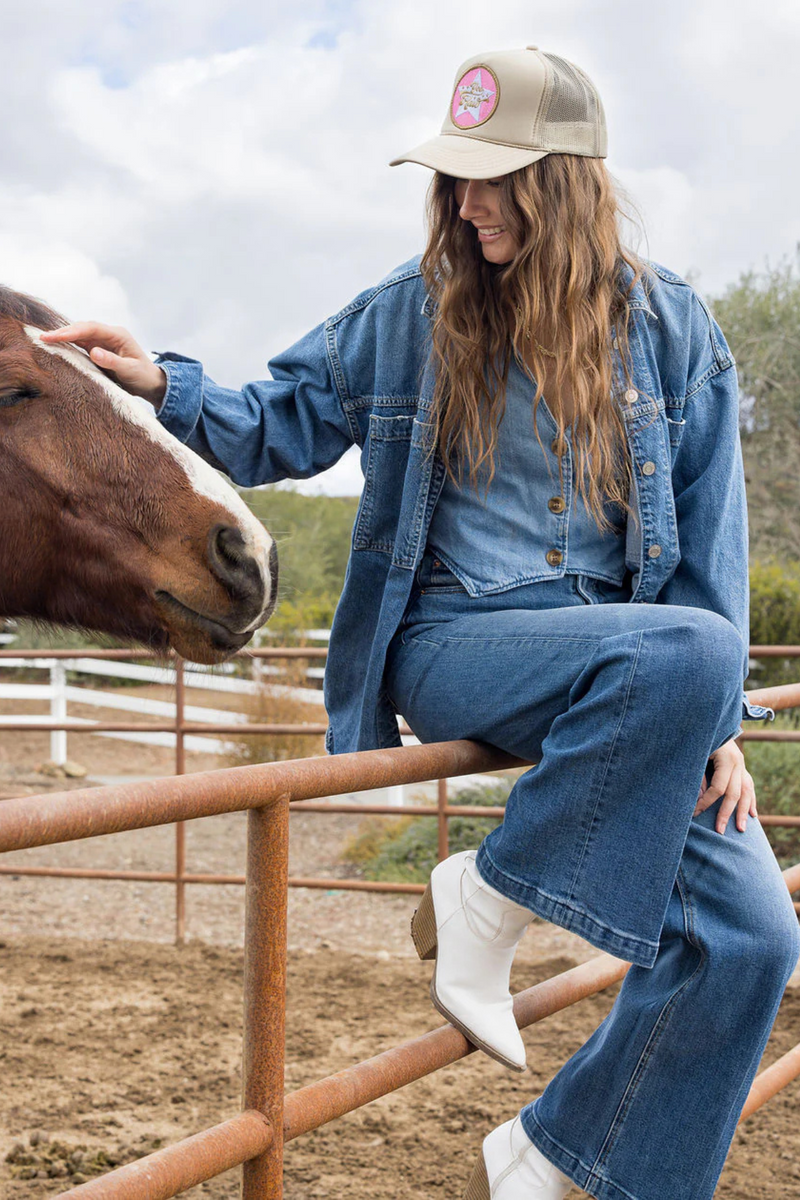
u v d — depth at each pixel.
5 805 0.99
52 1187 2.77
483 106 1.67
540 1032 4.03
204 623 1.73
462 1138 3.16
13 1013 4.18
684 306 1.84
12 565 1.81
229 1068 3.66
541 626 1.61
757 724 6.54
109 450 1.75
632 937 1.44
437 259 1.77
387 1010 4.28
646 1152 1.58
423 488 1.80
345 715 1.97
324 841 7.95
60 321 1.90
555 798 1.48
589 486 1.77
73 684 14.63
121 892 6.52
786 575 10.80
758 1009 1.57
